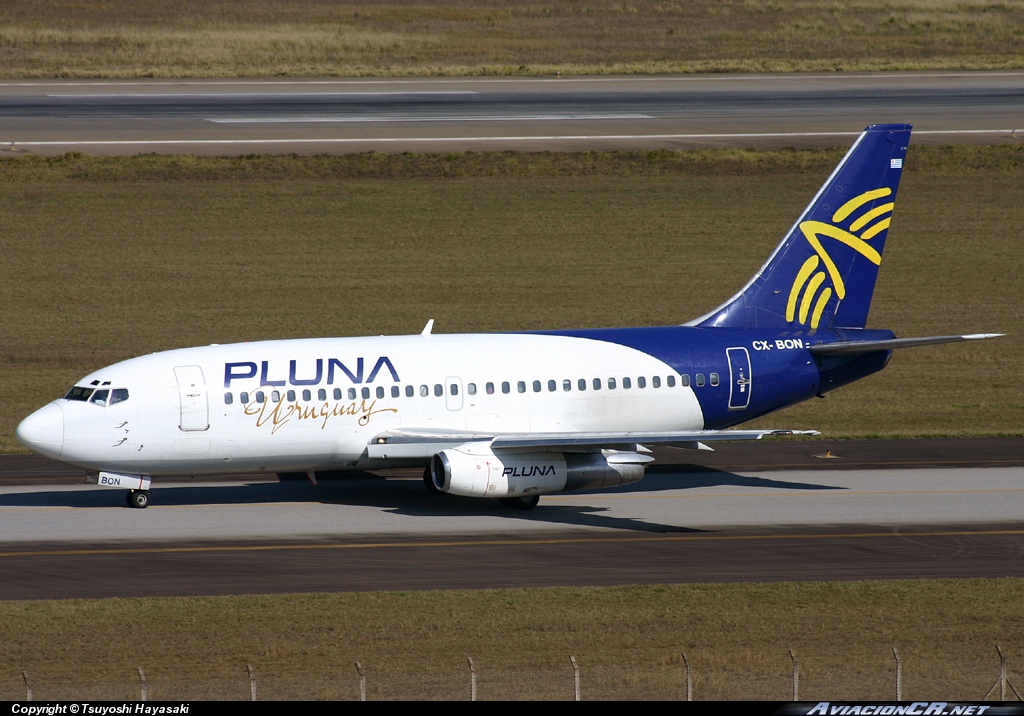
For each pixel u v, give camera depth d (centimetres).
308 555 15438
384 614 13100
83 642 12138
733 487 19600
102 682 11012
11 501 18225
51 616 12925
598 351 19100
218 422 17400
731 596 13825
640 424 19100
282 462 17962
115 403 17112
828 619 13050
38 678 11125
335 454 18012
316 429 17762
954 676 11275
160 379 17338
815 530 16912
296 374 17800
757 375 19538
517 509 18050
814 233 19862
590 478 17850
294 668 11412
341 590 13962
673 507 18275
